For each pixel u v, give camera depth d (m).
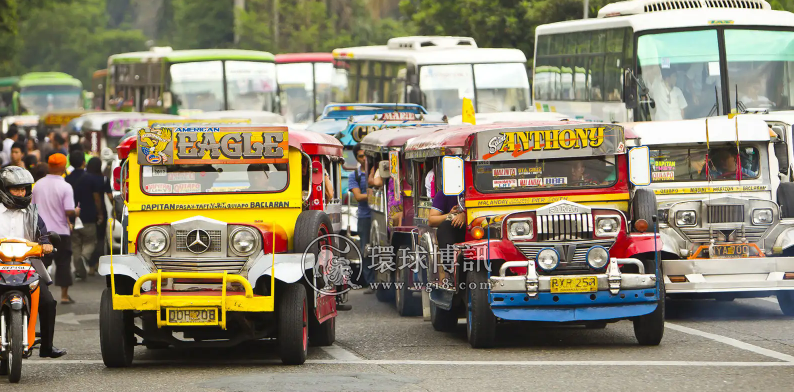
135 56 83.75
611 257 23.72
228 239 21.77
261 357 23.69
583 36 52.84
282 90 81.69
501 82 63.94
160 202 23.34
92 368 22.52
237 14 118.75
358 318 30.91
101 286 40.50
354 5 119.81
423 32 83.19
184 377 20.94
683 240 29.33
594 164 25.33
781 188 30.42
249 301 21.27
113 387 20.00
